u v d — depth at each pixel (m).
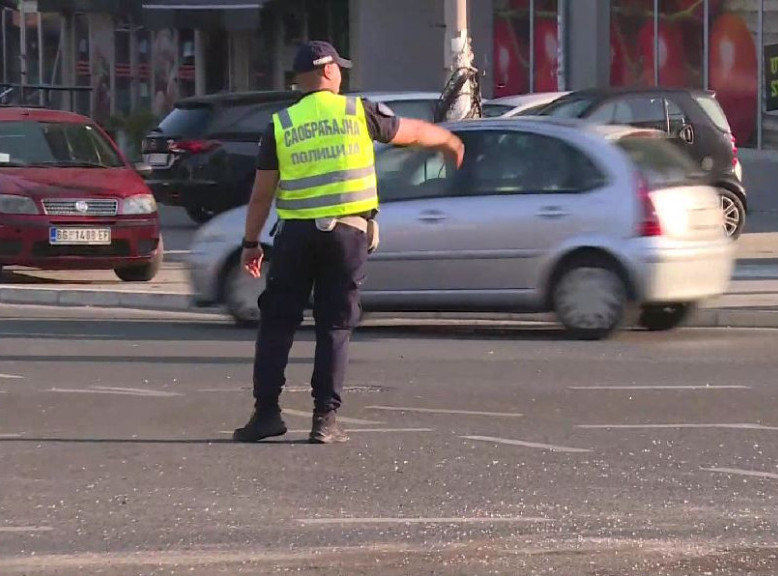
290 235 28.78
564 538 23.20
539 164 45.03
